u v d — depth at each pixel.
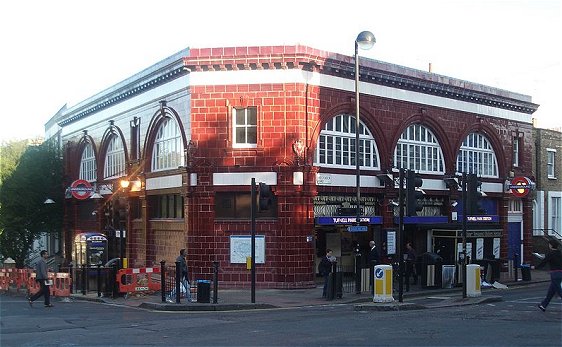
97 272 25.75
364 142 31.09
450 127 35.28
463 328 14.41
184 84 29.20
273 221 27.61
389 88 32.00
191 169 28.16
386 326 15.03
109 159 39.97
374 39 25.06
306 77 28.14
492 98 37.72
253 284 21.59
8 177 45.44
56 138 50.28
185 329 15.44
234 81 28.11
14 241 44.94
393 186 31.55
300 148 27.58
